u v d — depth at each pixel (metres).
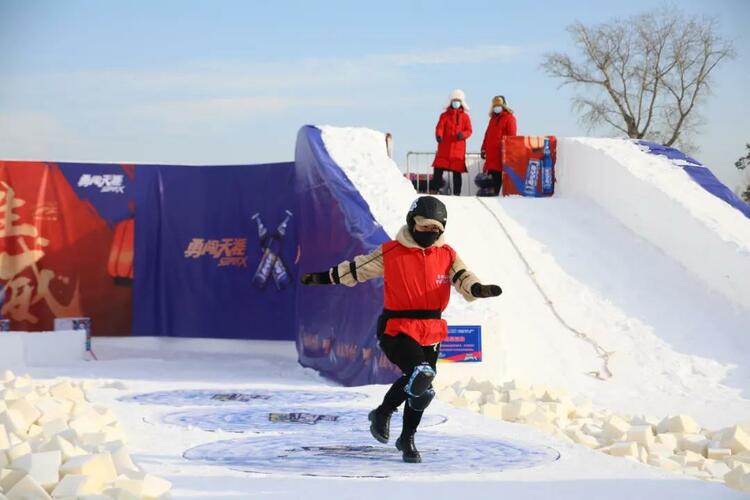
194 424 8.95
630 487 5.90
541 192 20.47
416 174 24.34
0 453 5.72
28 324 20.17
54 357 17.25
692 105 48.19
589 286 16.25
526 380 13.51
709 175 18.52
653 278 16.34
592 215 18.55
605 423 9.34
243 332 19.86
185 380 14.24
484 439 8.01
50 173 20.38
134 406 10.52
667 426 9.78
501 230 17.83
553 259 17.00
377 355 13.26
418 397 6.59
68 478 5.23
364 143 17.44
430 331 6.64
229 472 6.38
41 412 8.02
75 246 20.39
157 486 5.37
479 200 19.11
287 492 5.68
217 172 20.33
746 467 7.79
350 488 5.82
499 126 20.97
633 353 14.41
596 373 13.88
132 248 20.53
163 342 20.55
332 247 15.48
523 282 16.28
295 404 10.75
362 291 13.77
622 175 18.08
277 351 19.52
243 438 8.03
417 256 6.67
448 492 5.72
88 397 11.46
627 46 48.66
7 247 20.17
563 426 9.82
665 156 19.02
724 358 14.23
